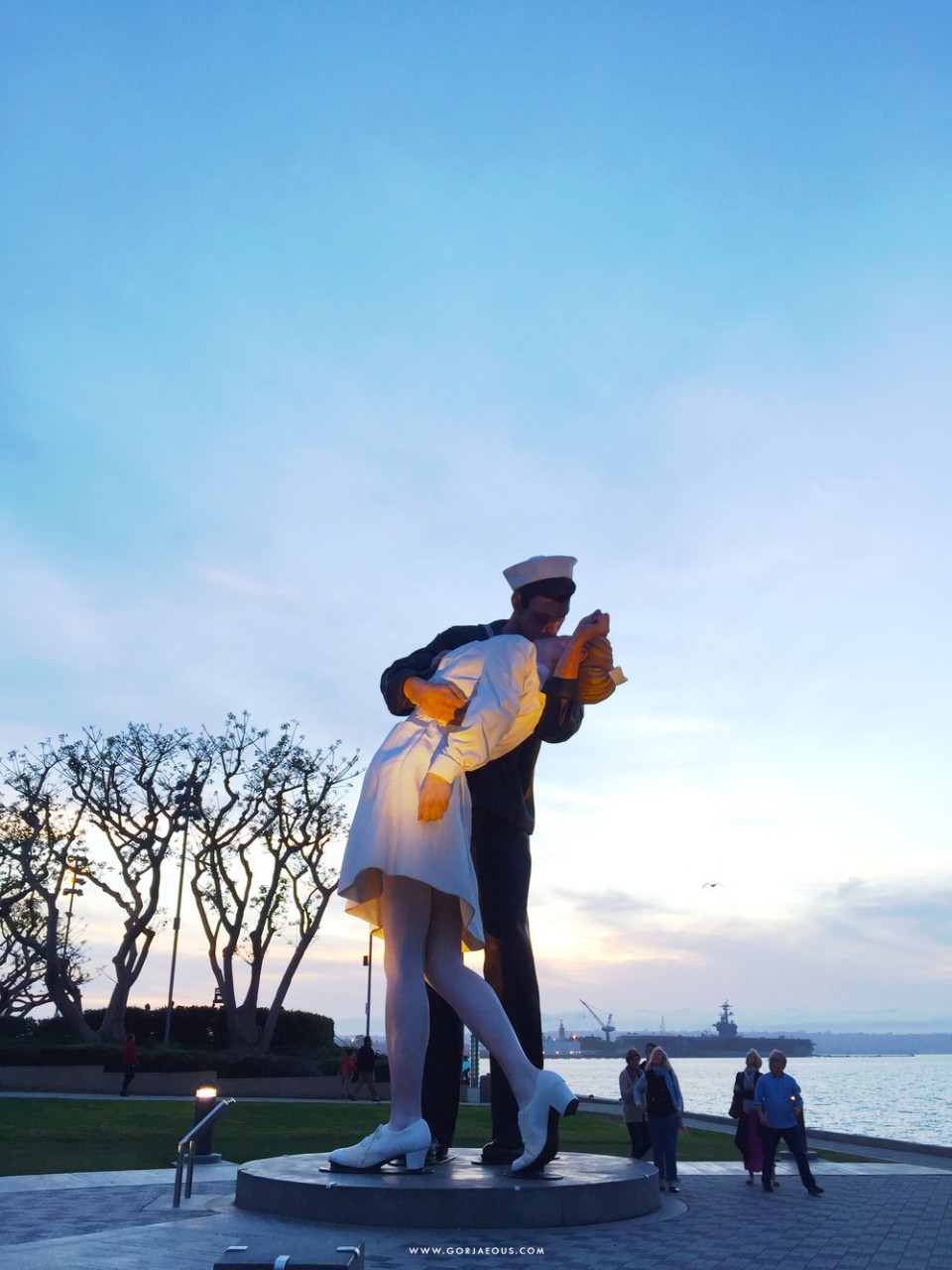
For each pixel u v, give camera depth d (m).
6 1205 9.92
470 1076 38.50
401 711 9.11
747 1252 7.41
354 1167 8.31
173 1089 38.44
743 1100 14.79
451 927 8.42
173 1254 6.34
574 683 9.49
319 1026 51.00
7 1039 45.72
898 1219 10.23
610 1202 8.03
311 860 46.91
